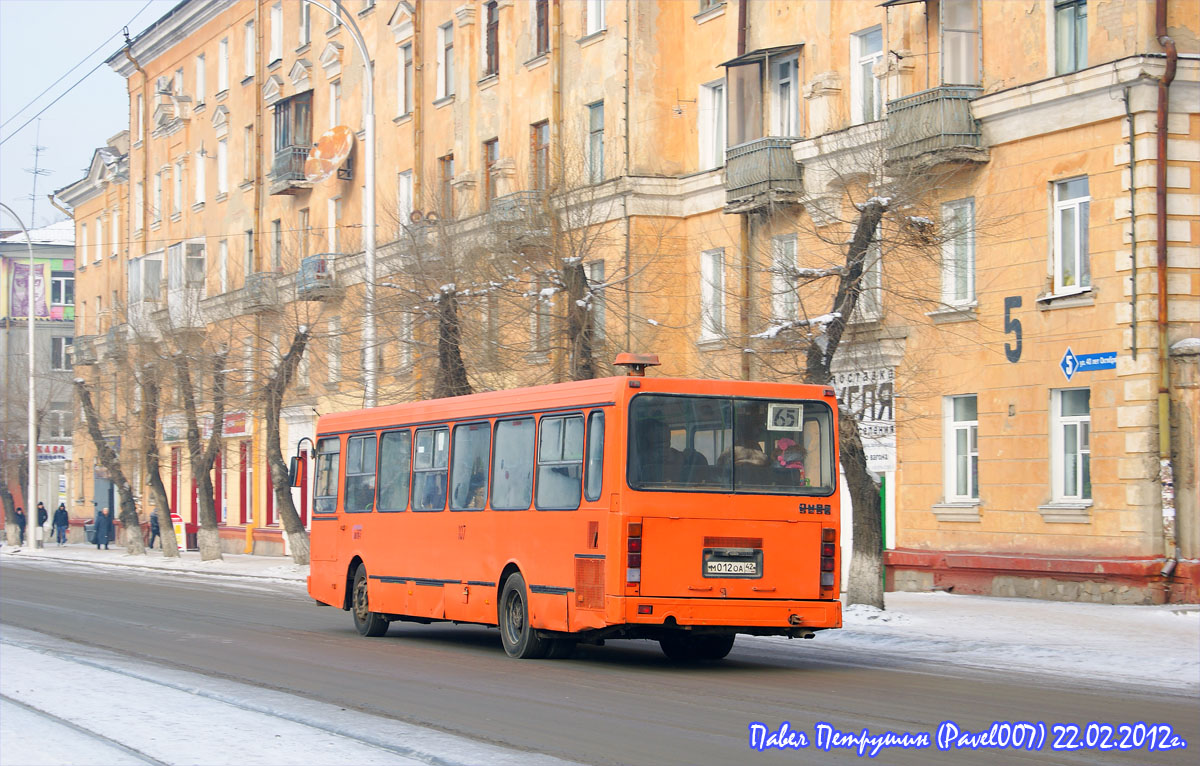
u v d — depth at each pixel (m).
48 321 89.88
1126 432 24.31
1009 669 16.58
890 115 27.77
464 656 18.02
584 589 16.08
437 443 19.94
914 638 19.47
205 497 46.91
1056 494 25.84
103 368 66.44
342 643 20.02
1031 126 26.09
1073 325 25.36
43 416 71.38
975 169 27.27
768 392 16.45
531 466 17.47
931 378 27.97
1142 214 24.27
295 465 23.94
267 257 56.41
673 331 33.44
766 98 32.44
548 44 39.16
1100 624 20.88
